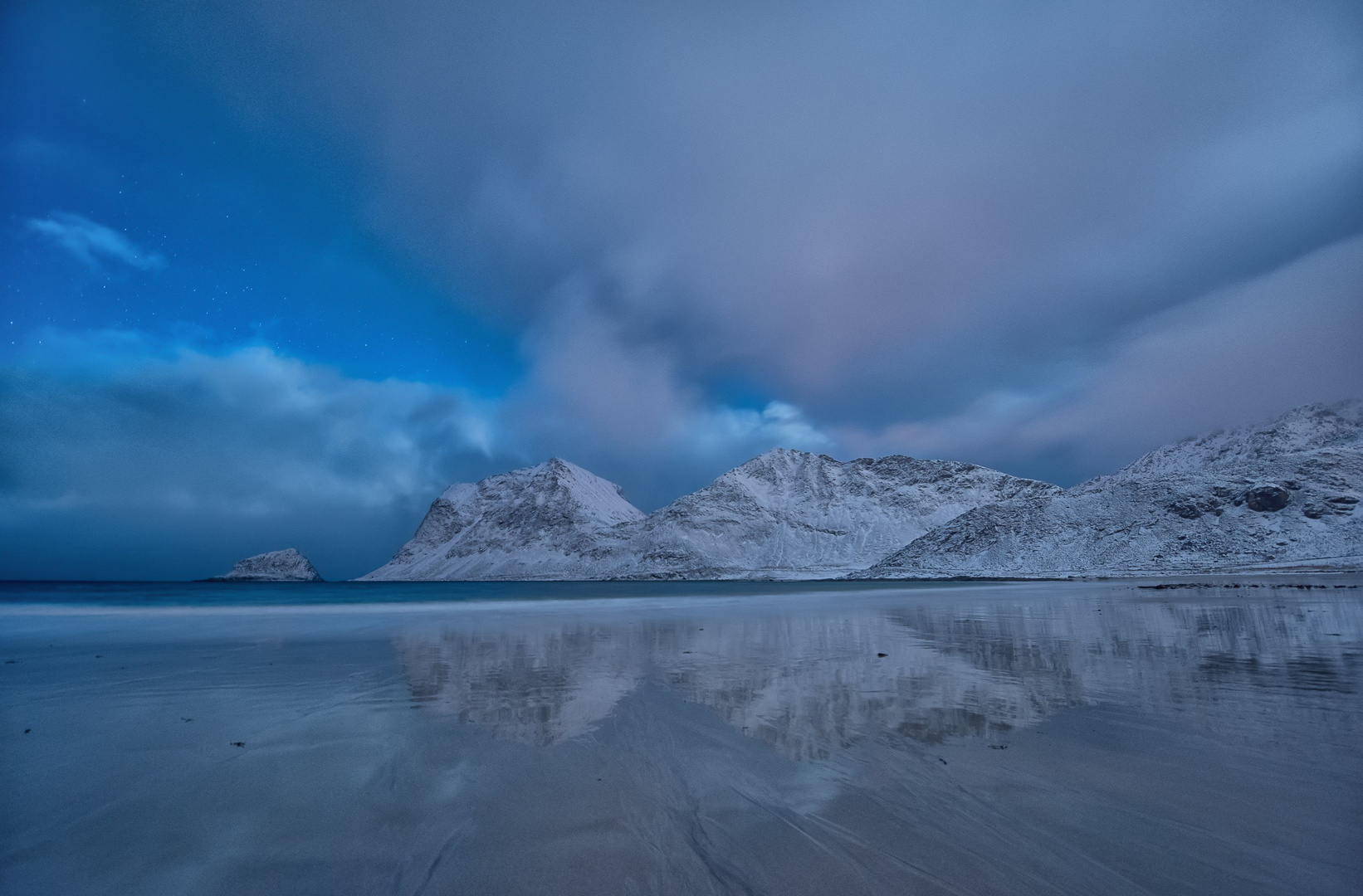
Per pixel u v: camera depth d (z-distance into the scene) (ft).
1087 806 18.01
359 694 34.88
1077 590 163.94
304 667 44.37
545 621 84.28
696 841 16.06
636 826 17.01
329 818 17.48
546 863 14.84
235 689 36.24
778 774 21.17
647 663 46.19
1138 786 19.56
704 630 71.67
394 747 24.52
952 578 335.47
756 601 139.95
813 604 123.13
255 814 17.79
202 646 56.44
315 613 103.24
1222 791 19.11
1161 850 15.14
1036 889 13.47
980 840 15.89
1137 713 29.07
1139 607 95.50
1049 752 23.18
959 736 25.68
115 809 18.07
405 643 59.26
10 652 52.34
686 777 20.93
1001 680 37.99
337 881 13.92
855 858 15.05
